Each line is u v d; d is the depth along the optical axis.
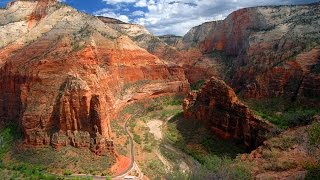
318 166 52.31
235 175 56.34
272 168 60.16
